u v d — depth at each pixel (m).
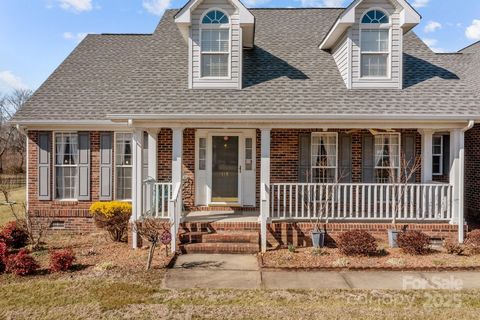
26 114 11.44
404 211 9.53
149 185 9.91
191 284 6.66
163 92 9.91
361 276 7.13
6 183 29.25
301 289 6.44
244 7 9.95
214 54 10.20
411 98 9.59
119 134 12.06
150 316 5.35
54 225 11.68
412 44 12.00
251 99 9.62
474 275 7.18
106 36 15.38
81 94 12.20
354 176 11.52
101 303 5.77
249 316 5.35
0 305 5.73
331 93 9.88
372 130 11.42
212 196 11.69
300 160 11.51
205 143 11.70
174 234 8.67
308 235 9.28
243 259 8.26
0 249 7.55
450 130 9.62
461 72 14.37
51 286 6.52
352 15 9.91
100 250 9.11
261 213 9.06
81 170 11.86
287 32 13.12
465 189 13.68
